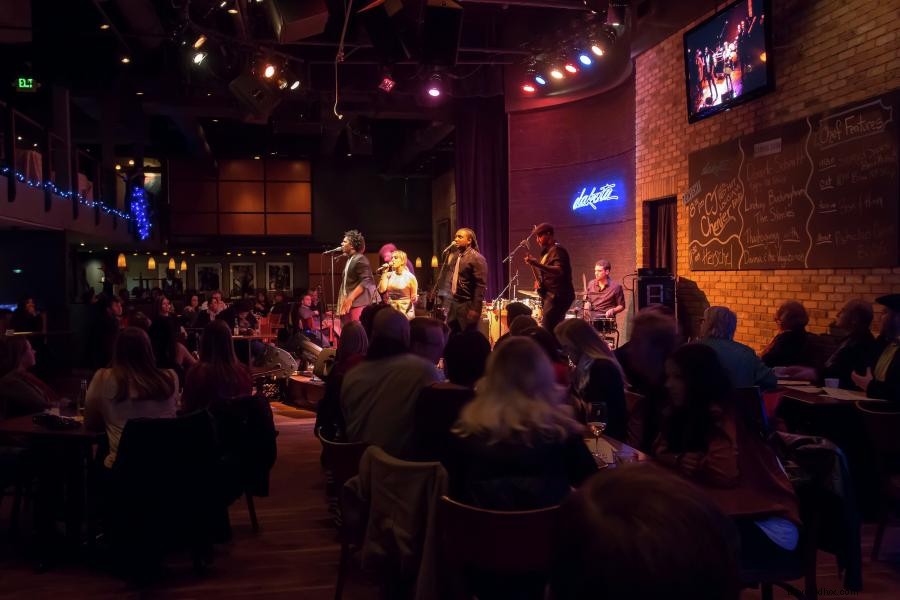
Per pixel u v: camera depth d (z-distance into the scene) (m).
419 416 2.79
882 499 3.64
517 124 12.40
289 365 8.55
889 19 5.04
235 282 22.12
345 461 3.07
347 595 3.28
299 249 21.70
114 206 14.71
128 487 3.40
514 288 12.05
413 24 7.28
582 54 10.70
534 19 11.49
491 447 2.27
